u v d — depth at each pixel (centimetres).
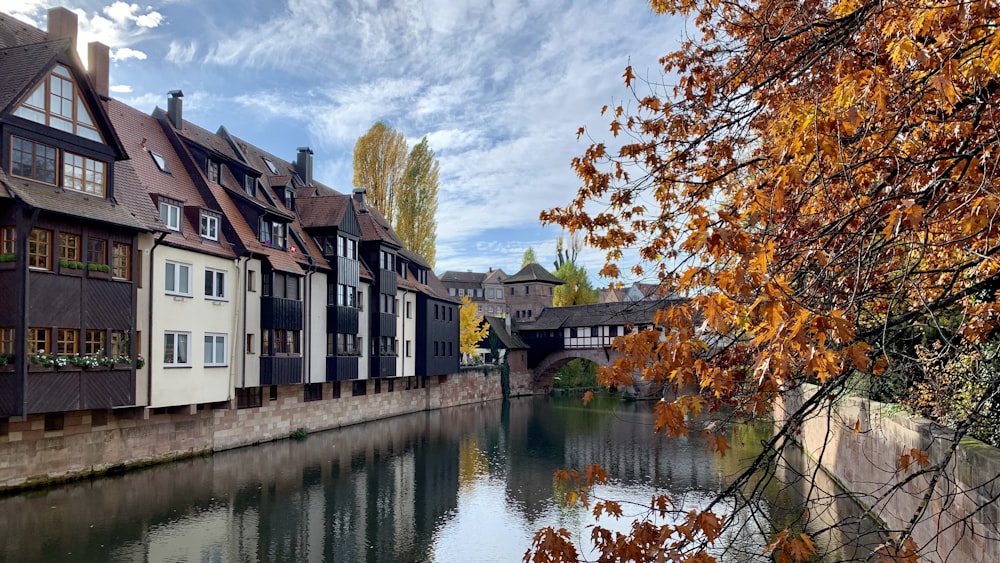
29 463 1645
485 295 10938
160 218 2006
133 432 1962
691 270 370
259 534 1384
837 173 432
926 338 761
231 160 2653
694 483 1880
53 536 1306
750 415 468
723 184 576
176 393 2061
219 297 2289
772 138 548
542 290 8450
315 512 1580
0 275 1562
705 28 662
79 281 1697
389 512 1598
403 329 3900
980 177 398
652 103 601
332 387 3167
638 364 363
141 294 1941
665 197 595
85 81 1762
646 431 3162
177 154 2494
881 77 398
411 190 4941
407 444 2680
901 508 1080
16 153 1599
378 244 3509
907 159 415
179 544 1299
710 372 392
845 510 1409
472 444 2702
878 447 1239
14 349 1546
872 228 421
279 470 2050
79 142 1738
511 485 1914
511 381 5794
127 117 2377
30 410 1556
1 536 1293
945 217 392
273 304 2547
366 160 4928
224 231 2412
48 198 1623
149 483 1783
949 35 368
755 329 345
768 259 340
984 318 504
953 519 824
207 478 1881
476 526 1489
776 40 494
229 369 2328
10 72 1655
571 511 1614
